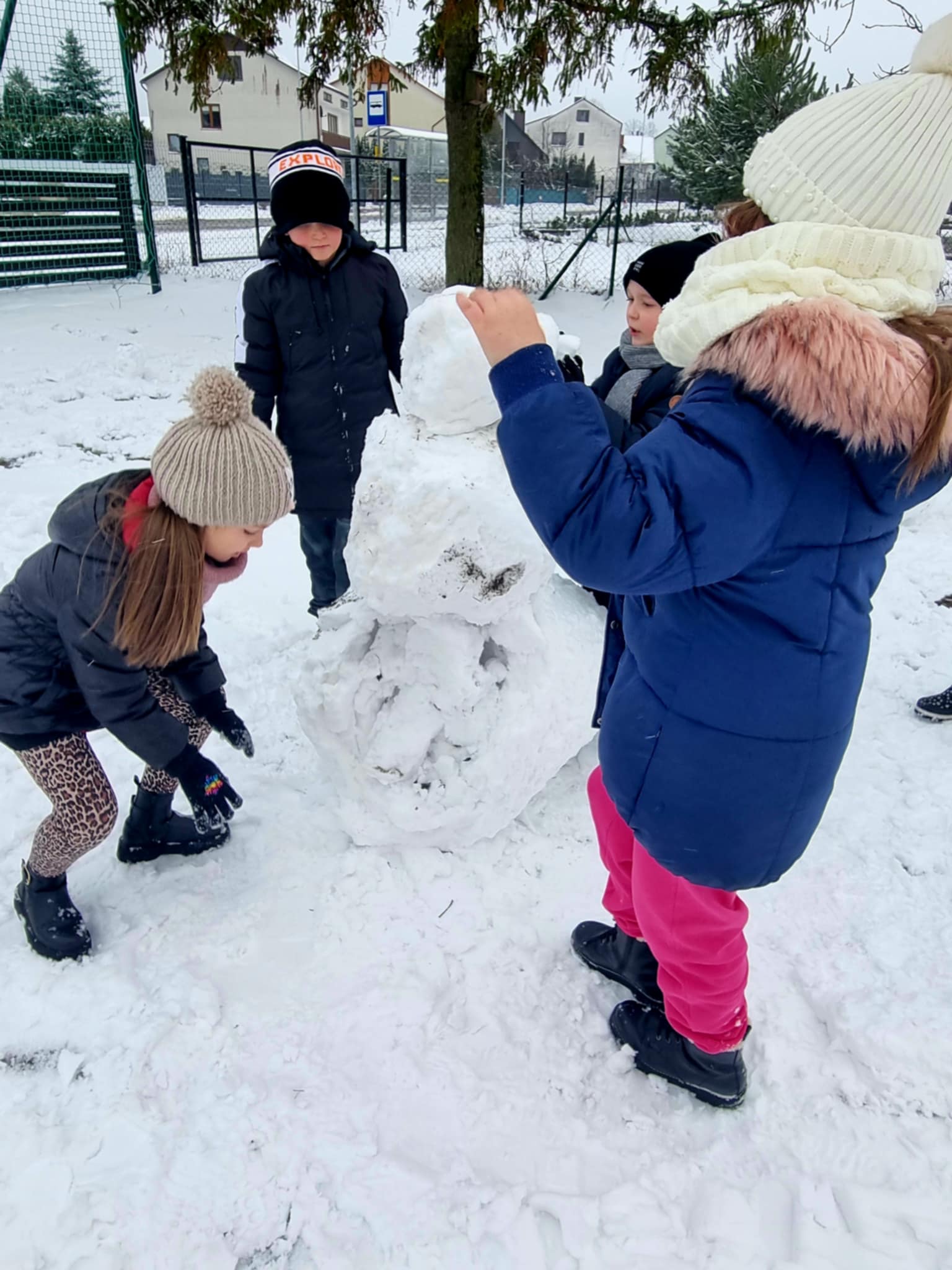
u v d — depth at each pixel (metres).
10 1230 1.57
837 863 2.45
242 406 1.68
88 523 1.71
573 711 2.36
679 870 1.48
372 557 1.94
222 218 22.05
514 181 33.44
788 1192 1.67
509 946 2.17
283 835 2.49
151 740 1.83
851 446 1.14
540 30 7.96
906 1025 1.92
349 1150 1.71
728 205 1.32
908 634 3.66
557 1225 1.61
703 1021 1.71
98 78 11.52
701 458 1.12
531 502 1.15
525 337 1.16
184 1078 1.84
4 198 10.87
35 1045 1.90
